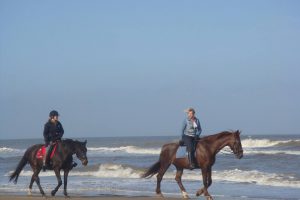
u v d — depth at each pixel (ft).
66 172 59.82
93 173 106.01
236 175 92.17
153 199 59.16
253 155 141.49
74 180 91.86
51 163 58.95
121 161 143.84
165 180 89.20
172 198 60.29
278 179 85.92
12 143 510.17
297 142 199.00
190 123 56.08
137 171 105.19
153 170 60.95
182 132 56.44
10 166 135.23
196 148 55.72
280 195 66.44
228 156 143.33
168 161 58.85
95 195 65.26
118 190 72.74
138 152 216.54
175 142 59.62
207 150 55.16
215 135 55.72
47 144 58.85
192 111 56.18
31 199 58.54
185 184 81.35
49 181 89.81
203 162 55.21
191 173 95.76
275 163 117.39
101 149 240.12
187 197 58.75
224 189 73.97
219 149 55.57
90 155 193.88
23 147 366.22
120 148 241.96
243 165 115.75
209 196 55.36
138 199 59.16
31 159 60.85
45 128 58.65
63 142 58.49
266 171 101.30
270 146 198.80
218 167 113.70
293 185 79.56
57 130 59.11
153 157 159.94
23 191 71.05
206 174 55.42
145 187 77.10
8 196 61.67
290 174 92.17
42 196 61.05
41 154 59.26
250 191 71.36
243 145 206.28
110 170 108.68
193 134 56.24
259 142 204.44
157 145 255.70
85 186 79.05
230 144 54.85
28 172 110.01
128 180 90.58
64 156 58.03
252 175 90.99
